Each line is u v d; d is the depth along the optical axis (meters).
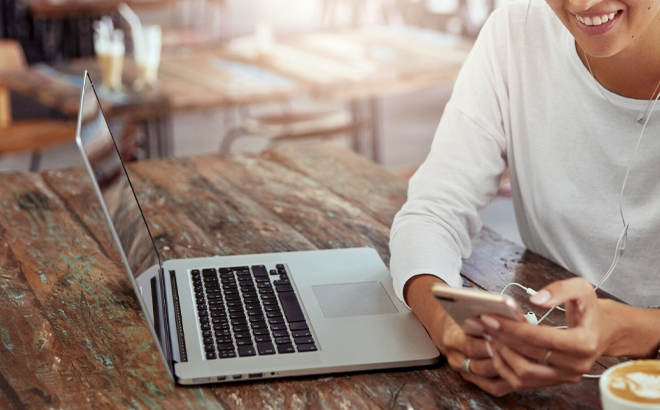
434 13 6.06
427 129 5.10
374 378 0.94
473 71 1.39
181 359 0.95
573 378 0.84
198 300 1.08
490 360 0.88
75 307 1.11
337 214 1.47
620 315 0.91
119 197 0.98
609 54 1.08
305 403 0.89
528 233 1.46
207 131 4.95
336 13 7.32
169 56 3.44
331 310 1.07
